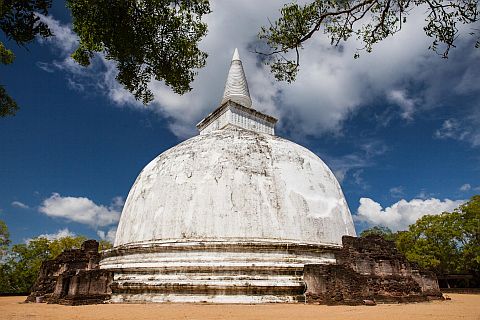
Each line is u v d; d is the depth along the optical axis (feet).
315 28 35.22
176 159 80.07
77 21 38.88
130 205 82.23
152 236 71.82
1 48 37.17
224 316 43.06
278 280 63.93
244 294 62.28
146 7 39.88
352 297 57.11
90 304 63.67
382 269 66.49
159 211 73.77
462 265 131.95
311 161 83.92
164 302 63.21
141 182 83.87
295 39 35.86
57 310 53.72
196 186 73.00
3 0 33.40
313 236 71.82
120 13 38.60
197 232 68.49
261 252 66.49
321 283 59.93
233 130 87.97
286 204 72.49
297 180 76.79
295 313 45.68
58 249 155.02
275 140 84.89
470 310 49.75
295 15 34.71
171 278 65.62
